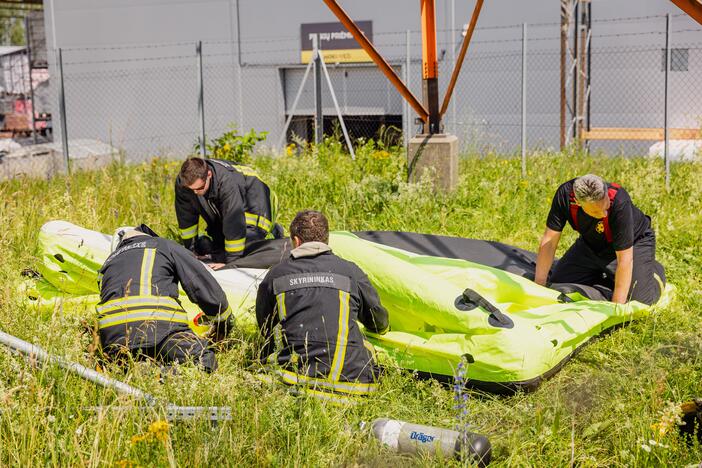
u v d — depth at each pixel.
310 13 16.48
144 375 4.18
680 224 7.78
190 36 17.59
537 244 7.50
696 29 13.35
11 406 3.71
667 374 4.22
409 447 3.68
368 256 5.00
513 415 4.07
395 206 8.50
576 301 5.27
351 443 3.70
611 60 13.93
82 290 5.71
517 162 11.26
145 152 18.38
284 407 3.86
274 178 9.52
